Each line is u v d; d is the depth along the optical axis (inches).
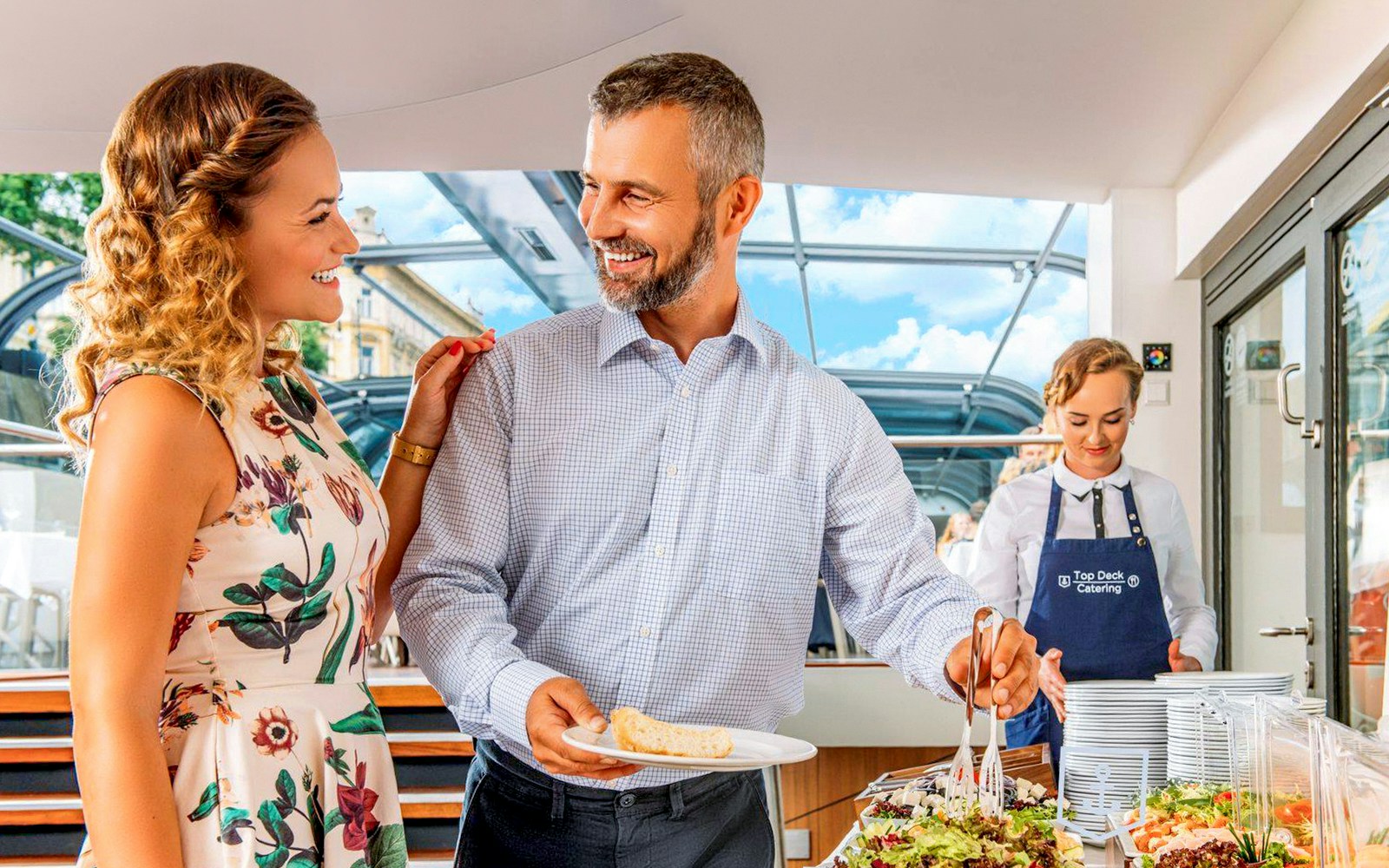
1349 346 131.4
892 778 96.0
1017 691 69.7
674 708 72.6
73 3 145.5
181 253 56.2
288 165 59.6
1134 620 133.4
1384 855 47.4
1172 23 137.6
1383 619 121.1
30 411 388.5
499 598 71.4
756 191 73.1
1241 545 176.9
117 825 50.4
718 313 76.1
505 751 72.1
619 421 73.3
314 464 61.9
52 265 400.5
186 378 55.3
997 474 197.3
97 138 180.7
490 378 73.9
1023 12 136.5
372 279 398.0
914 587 77.4
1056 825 79.4
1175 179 189.2
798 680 78.8
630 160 68.1
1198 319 191.5
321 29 149.9
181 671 56.5
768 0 136.2
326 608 60.6
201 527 56.7
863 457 77.4
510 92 164.2
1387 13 107.0
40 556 207.9
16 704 187.0
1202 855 71.9
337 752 59.7
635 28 144.5
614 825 71.7
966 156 181.5
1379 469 122.0
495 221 330.3
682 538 72.7
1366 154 121.2
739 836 76.2
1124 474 139.9
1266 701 73.3
